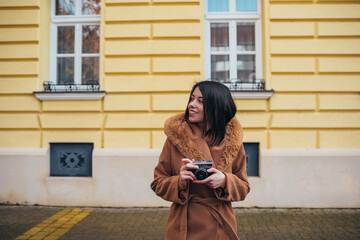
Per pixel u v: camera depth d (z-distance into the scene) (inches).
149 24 179.6
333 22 176.4
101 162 177.8
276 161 174.2
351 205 173.3
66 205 178.5
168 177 58.2
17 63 185.0
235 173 61.2
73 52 196.7
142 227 143.3
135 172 176.6
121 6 180.4
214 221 56.3
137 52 179.2
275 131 176.7
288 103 176.1
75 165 185.8
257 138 176.7
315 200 173.6
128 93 179.9
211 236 55.3
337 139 176.2
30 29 185.0
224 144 58.4
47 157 182.9
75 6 195.9
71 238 130.0
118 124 179.2
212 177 52.4
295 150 175.3
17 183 181.6
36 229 140.6
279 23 177.5
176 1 178.1
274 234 134.7
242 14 189.2
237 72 191.6
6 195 182.1
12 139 183.9
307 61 176.7
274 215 161.6
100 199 177.5
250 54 191.0
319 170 173.9
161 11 178.9
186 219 56.0
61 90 191.0
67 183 179.0
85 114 180.9
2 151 182.4
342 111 176.6
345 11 175.5
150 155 175.9
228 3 192.2
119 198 176.7
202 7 179.3
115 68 180.1
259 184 174.4
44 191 179.9
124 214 163.6
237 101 176.6
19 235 133.2
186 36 177.9
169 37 178.7
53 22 193.9
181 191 56.1
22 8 185.5
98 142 180.4
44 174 180.7
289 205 173.8
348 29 175.8
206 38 190.9
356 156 173.6
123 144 179.3
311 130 176.7
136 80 179.3
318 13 175.8
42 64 186.7
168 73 178.9
